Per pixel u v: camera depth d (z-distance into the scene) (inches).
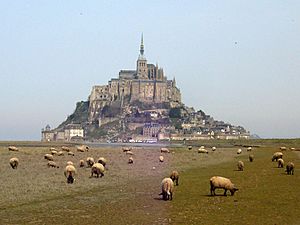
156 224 1029.8
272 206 1264.8
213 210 1203.9
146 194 1533.0
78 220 1077.1
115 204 1315.2
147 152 5054.1
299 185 1756.9
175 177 1809.8
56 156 3695.9
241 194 1507.1
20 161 3041.3
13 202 1347.2
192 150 5826.8
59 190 1622.8
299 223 1037.2
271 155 4286.4
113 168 2635.3
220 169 2628.0
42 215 1143.0
